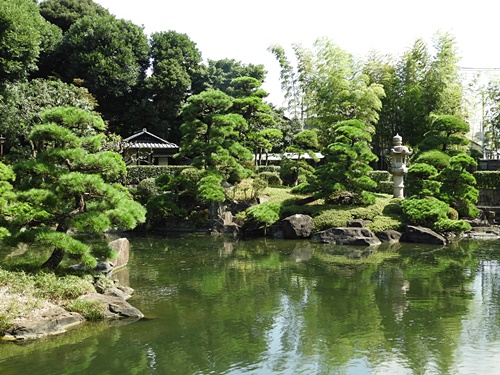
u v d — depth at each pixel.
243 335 11.98
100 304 13.02
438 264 20.78
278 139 42.91
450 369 10.02
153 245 25.58
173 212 30.48
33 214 13.77
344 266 20.38
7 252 21.28
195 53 51.94
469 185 30.89
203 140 32.56
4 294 12.47
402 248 25.12
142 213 14.90
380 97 43.66
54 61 47.56
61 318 12.12
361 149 29.94
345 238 26.56
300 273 18.98
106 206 14.54
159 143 43.59
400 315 13.66
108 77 45.59
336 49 41.84
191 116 31.70
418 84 43.47
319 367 10.16
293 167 37.47
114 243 20.14
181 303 14.65
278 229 29.38
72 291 13.28
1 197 14.46
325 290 16.34
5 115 29.62
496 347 11.23
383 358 10.61
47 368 9.89
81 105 32.41
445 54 41.91
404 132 44.97
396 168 32.53
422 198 29.47
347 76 42.56
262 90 35.75
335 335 12.05
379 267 20.16
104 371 9.80
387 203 30.83
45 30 46.34
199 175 31.22
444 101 42.12
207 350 11.00
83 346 11.05
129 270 19.33
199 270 19.44
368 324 12.87
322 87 43.03
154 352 10.81
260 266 20.33
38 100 30.80
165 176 32.03
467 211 30.78
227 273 18.94
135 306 14.22
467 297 15.50
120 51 47.03
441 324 12.88
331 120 42.03
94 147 15.39
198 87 52.91
